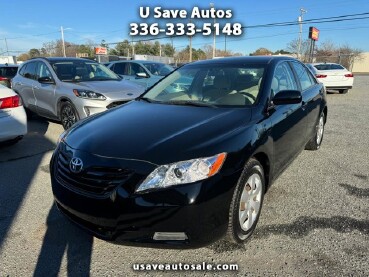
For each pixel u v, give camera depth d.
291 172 4.40
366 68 61.69
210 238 2.39
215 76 3.74
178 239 2.33
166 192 2.26
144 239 2.32
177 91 3.83
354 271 2.40
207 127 2.71
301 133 4.11
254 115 3.00
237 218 2.55
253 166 2.74
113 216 2.32
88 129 2.95
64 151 2.79
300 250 2.67
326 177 4.21
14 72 12.70
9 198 3.72
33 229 3.07
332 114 9.11
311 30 42.31
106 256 2.66
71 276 2.44
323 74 14.62
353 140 6.10
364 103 11.52
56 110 6.87
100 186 2.39
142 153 2.40
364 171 4.43
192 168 2.30
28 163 4.93
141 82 9.81
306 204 3.46
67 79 6.95
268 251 2.67
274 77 3.60
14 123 5.17
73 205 2.50
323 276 2.36
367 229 2.96
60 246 2.80
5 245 2.82
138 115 3.17
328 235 2.88
